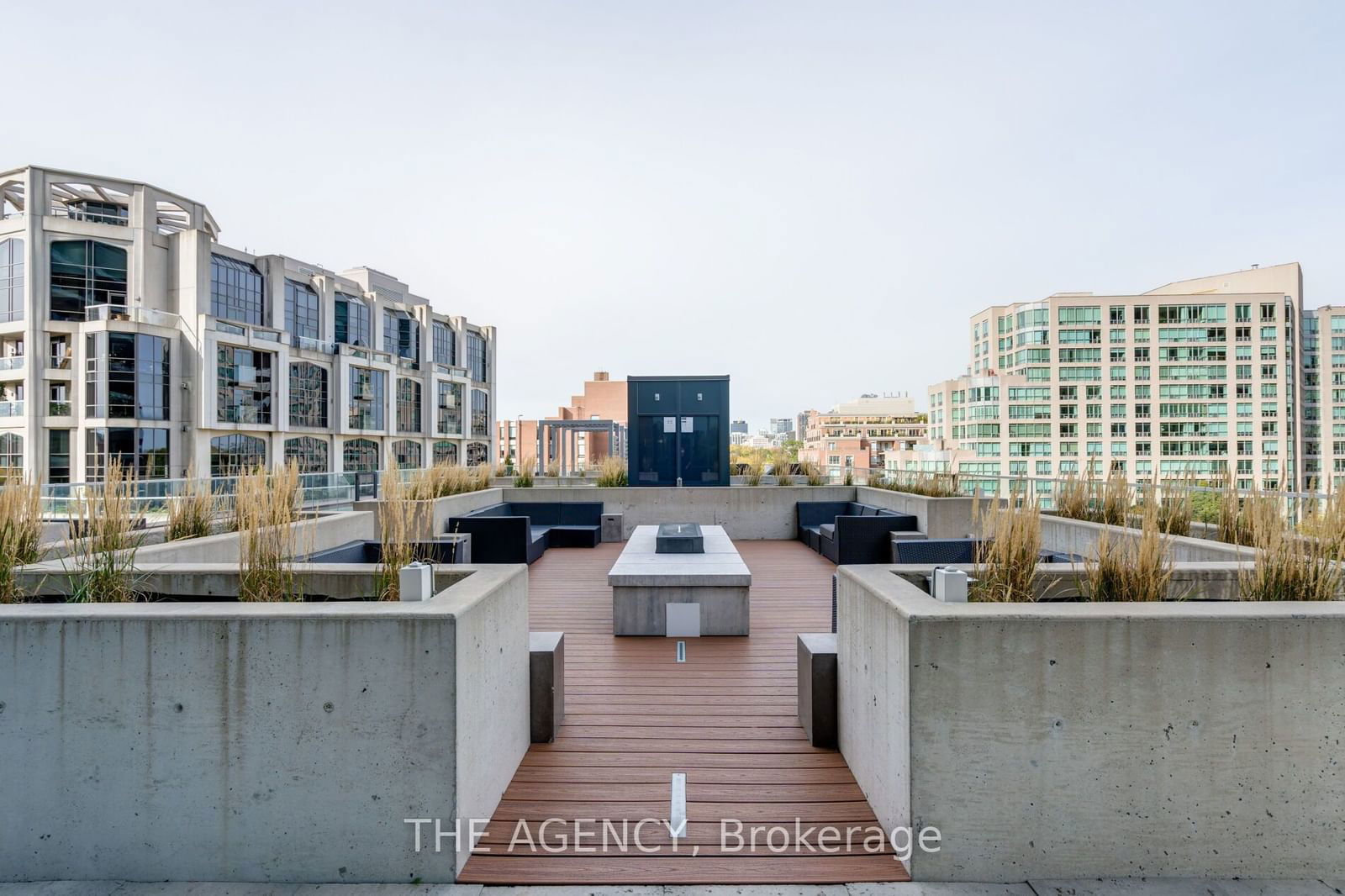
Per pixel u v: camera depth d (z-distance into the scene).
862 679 2.44
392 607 1.99
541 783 2.49
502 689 2.40
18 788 1.96
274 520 3.30
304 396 37.53
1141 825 1.91
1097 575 2.65
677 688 3.58
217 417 31.92
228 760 1.94
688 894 1.85
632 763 2.66
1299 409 75.81
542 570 7.29
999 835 1.92
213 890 1.90
